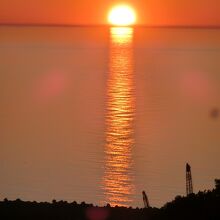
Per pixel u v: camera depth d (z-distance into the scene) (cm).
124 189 16175
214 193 9438
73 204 10681
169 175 18000
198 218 8419
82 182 17062
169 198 15162
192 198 9388
